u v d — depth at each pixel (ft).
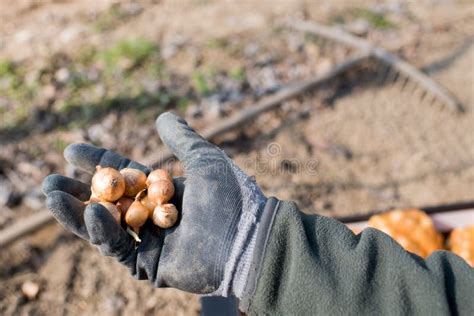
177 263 4.29
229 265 4.09
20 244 9.25
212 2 14.88
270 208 4.08
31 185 10.13
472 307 3.71
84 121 11.26
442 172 10.77
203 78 12.19
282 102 11.68
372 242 3.95
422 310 3.67
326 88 12.16
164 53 12.79
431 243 6.94
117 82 12.04
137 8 14.49
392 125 11.64
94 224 4.02
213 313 6.60
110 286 8.91
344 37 13.16
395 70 12.46
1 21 14.12
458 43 13.47
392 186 10.54
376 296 3.77
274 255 3.90
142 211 4.45
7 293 8.75
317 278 3.76
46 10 14.52
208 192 4.40
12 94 11.62
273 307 3.87
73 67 12.27
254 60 12.77
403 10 14.55
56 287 8.85
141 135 11.10
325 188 10.44
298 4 14.64
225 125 11.04
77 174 10.28
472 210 7.55
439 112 11.94
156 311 8.59
